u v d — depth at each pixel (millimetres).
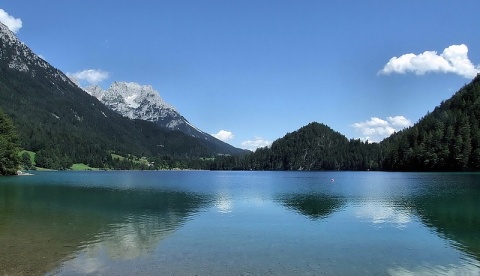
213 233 31297
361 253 25062
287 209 46875
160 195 67250
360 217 40031
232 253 24734
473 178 111188
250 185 102062
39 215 40156
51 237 28953
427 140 172750
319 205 51094
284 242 28188
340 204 52062
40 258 22984
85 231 31484
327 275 20484
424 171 169250
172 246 26516
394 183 96000
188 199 59562
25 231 31094
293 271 21109
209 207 48750
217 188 88688
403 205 50000
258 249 25906
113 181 119500
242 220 38094
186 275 20156
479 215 41125
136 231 31828
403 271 21375
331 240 28828
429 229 33344
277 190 80562
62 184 95500
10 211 43000
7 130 131875
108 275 19969
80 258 23062
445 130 170375
